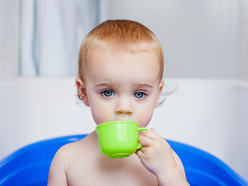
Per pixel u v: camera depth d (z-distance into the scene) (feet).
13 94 5.52
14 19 7.18
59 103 6.01
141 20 9.80
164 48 9.82
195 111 6.00
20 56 7.48
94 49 2.86
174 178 2.61
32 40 7.55
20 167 4.04
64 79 6.23
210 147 5.63
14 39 7.18
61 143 4.57
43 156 4.41
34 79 6.20
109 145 2.44
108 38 2.88
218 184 3.84
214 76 9.78
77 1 8.32
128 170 3.05
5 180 3.66
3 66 6.57
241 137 5.25
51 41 7.60
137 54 2.77
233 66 9.71
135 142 2.52
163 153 2.62
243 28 9.65
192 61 9.80
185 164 4.38
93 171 3.05
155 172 2.63
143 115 2.81
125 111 2.69
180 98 6.13
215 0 9.71
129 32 2.98
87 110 5.97
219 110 5.84
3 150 4.79
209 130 5.77
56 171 3.17
